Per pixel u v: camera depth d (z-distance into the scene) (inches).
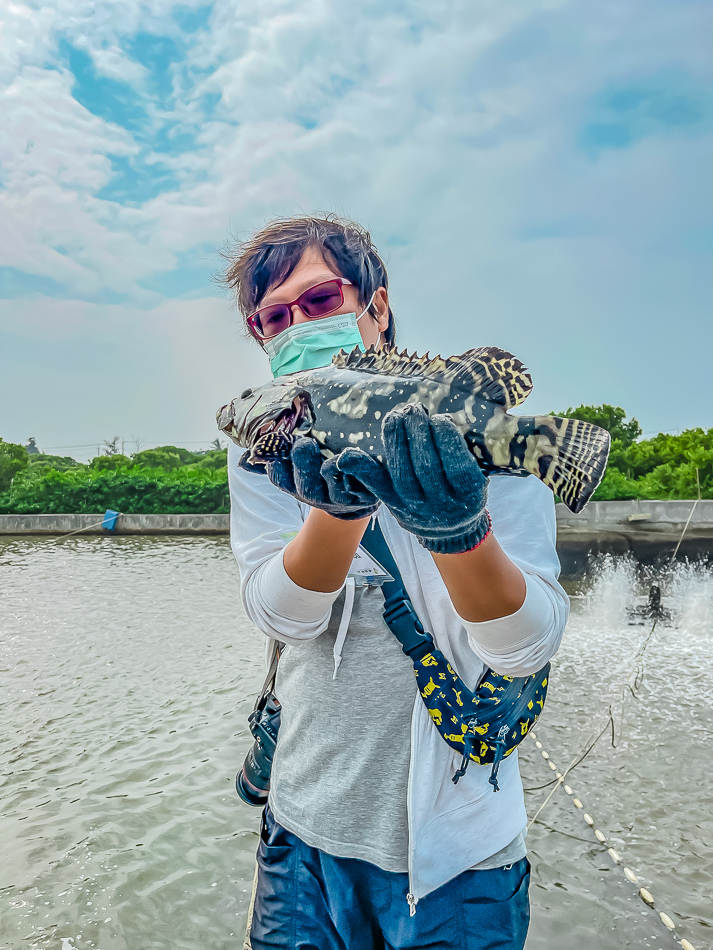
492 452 40.0
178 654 284.7
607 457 37.2
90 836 143.6
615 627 351.9
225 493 927.0
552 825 146.7
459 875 53.2
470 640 49.7
